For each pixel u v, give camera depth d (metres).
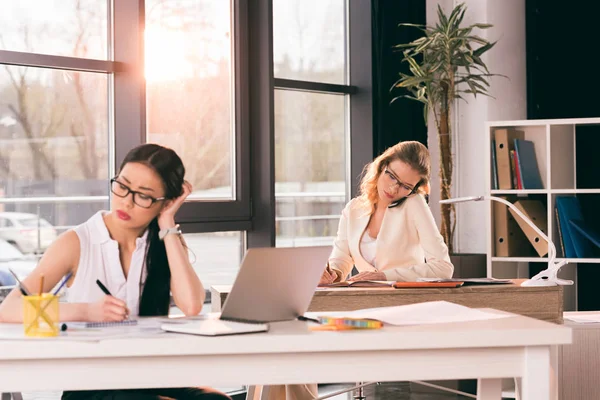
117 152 4.25
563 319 3.39
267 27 4.80
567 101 5.70
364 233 3.89
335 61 5.49
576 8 5.68
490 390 2.69
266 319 2.21
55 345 1.86
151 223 2.46
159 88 4.46
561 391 3.45
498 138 5.19
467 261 5.24
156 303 2.42
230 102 4.82
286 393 3.20
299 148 5.27
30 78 3.98
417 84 5.34
